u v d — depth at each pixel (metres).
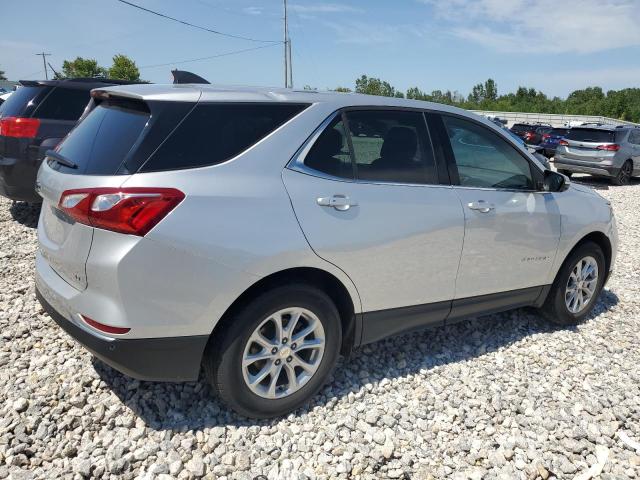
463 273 3.50
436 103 3.56
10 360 3.29
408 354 3.75
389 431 2.91
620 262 6.64
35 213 6.98
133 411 2.88
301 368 2.96
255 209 2.61
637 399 3.40
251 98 2.82
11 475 2.39
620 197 12.77
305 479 2.54
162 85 2.93
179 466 2.52
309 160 2.87
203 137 2.61
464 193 3.47
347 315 3.13
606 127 15.41
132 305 2.39
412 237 3.16
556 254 4.03
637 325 4.58
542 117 53.62
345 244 2.88
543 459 2.79
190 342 2.55
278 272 2.74
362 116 3.15
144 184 2.39
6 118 6.18
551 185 3.94
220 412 2.94
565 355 3.92
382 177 3.13
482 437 2.93
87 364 3.27
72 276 2.58
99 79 6.72
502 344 4.03
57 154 2.88
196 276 2.47
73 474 2.43
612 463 2.80
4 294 4.27
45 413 2.81
